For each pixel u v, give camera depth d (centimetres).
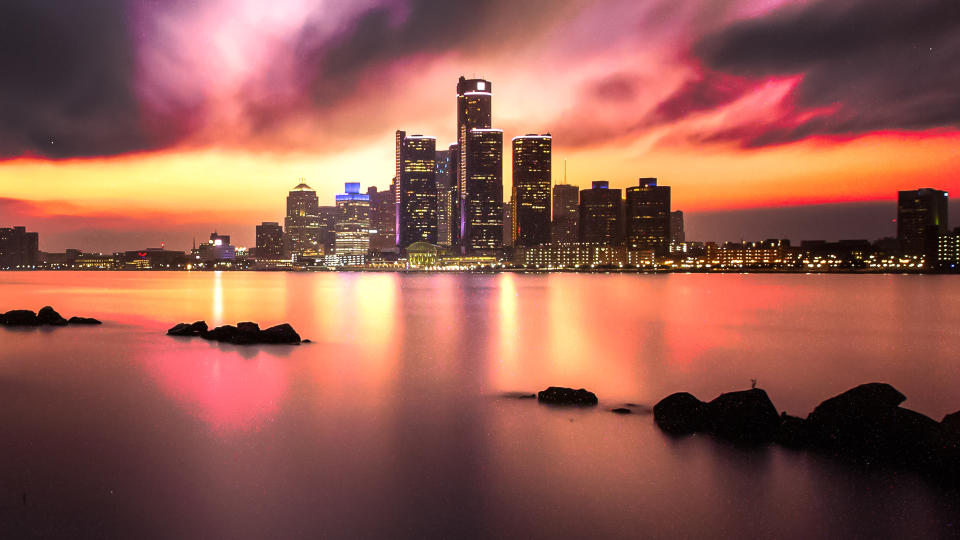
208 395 2839
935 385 3378
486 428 2286
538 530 1442
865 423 2002
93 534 1397
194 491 1656
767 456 1953
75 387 2995
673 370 3719
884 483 1730
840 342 5356
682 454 1978
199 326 5247
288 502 1589
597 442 2112
